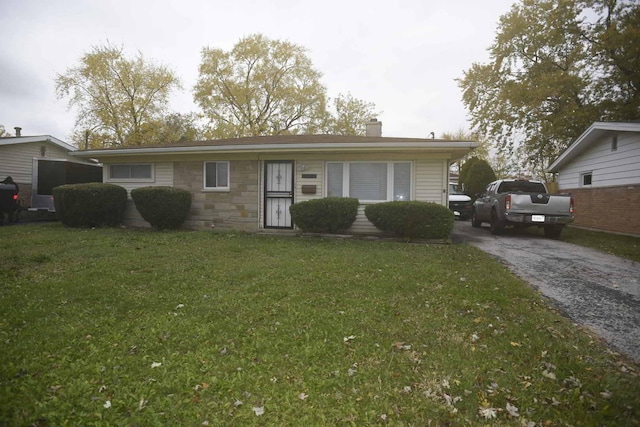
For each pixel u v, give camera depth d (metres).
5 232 10.26
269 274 5.75
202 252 7.55
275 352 3.12
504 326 3.77
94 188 11.51
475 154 38.25
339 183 10.89
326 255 7.38
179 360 2.96
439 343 3.35
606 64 19.41
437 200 10.30
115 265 6.23
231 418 2.26
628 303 4.68
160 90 30.30
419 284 5.25
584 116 18.44
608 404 2.42
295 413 2.32
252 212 11.38
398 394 2.54
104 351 3.10
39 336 3.35
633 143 11.13
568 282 5.68
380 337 3.46
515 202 10.52
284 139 12.29
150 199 11.05
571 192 15.20
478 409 2.39
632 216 11.16
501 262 7.12
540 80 19.64
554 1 20.66
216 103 31.27
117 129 29.33
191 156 11.85
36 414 2.22
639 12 18.14
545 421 2.27
